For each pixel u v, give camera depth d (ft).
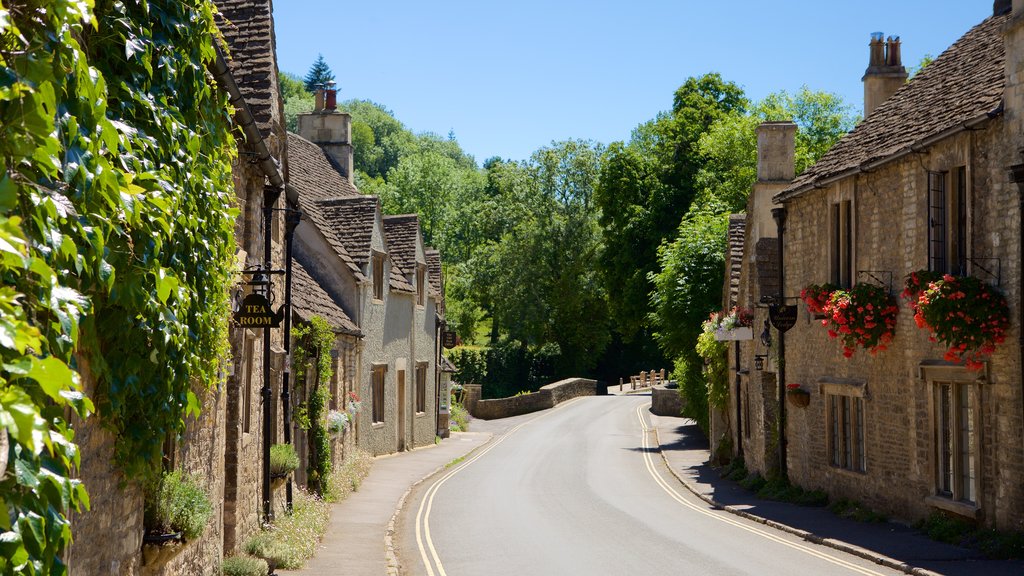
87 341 18.28
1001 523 44.68
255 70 46.52
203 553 31.89
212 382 28.66
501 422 161.17
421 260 114.32
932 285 46.47
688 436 122.52
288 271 52.90
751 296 80.33
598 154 222.89
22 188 13.58
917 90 62.49
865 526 53.83
